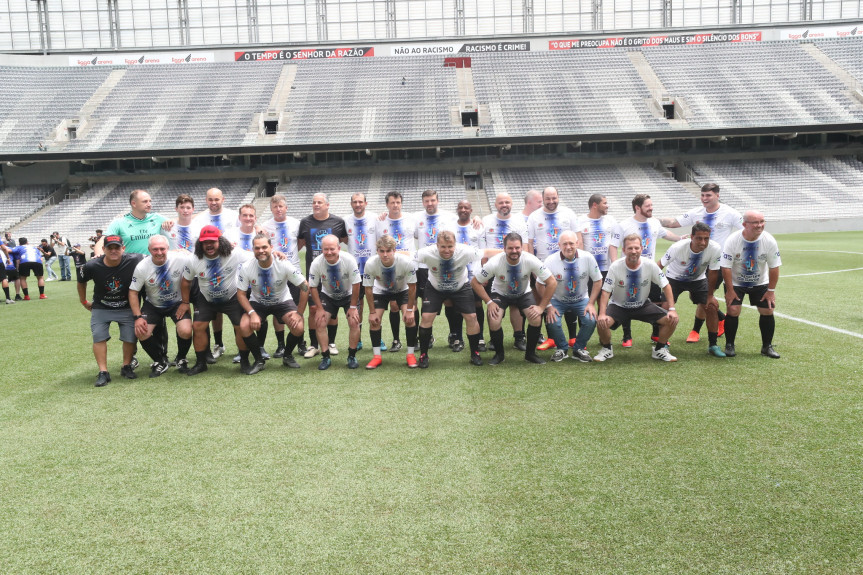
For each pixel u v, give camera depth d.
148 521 2.78
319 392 4.79
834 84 29.92
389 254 5.29
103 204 28.12
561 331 5.60
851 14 32.66
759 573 2.27
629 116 29.03
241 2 33.41
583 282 5.74
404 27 33.56
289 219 6.59
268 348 6.69
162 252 5.20
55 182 30.02
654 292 6.09
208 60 33.09
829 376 4.75
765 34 32.59
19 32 32.88
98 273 5.19
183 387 5.05
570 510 2.76
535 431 3.77
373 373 5.38
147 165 30.12
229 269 5.43
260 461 3.42
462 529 2.63
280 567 2.38
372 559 2.42
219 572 2.36
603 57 32.97
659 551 2.42
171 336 7.66
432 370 5.43
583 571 2.30
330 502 2.91
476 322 5.56
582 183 28.52
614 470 3.16
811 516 2.66
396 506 2.85
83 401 4.69
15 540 2.65
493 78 32.06
